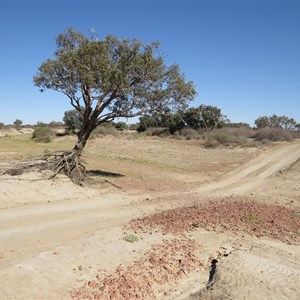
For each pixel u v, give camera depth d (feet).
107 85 70.23
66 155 76.89
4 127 259.39
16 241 35.88
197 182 89.40
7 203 54.44
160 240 36.24
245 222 46.06
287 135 185.06
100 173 91.71
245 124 260.83
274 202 63.82
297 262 33.83
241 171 107.86
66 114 214.28
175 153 148.46
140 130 239.50
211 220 45.47
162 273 29.58
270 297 25.63
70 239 36.45
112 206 57.93
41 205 55.83
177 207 57.11
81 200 61.82
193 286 28.35
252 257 33.19
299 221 49.21
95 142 177.99
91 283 26.20
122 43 74.18
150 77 76.33
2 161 91.15
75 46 79.56
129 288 26.61
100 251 31.50
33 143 172.76
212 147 165.68
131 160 125.29
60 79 75.61
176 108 80.33
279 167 111.65
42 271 26.35
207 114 220.84
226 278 28.45
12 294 23.12
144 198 65.77
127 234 37.01
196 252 34.42
